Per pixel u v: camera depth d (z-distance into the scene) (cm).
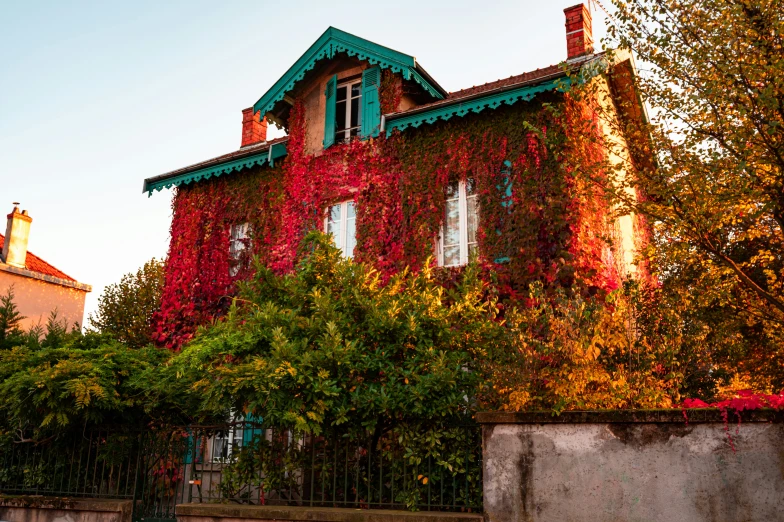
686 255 1006
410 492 698
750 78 791
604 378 642
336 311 815
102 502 899
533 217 1098
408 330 764
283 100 1509
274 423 755
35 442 981
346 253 1334
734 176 826
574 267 1039
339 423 724
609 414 584
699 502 540
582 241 1072
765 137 789
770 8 777
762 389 1191
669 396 685
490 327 776
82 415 927
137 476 916
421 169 1256
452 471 677
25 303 2047
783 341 1134
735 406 541
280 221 1434
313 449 752
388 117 1273
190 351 842
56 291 2167
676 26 850
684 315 746
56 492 968
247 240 1477
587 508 575
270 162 1442
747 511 523
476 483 683
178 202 1608
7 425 1018
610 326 694
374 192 1305
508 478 611
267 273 882
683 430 560
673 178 869
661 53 866
